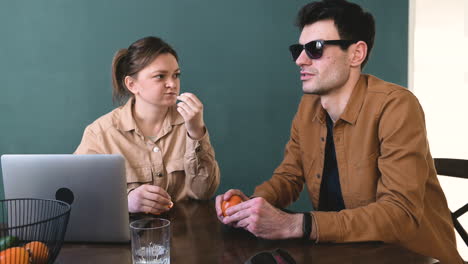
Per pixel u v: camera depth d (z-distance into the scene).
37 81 2.10
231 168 2.42
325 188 1.45
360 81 1.34
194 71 2.30
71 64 2.13
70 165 0.98
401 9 2.79
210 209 1.38
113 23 2.17
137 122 1.71
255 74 2.42
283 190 1.50
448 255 1.29
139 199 1.28
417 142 1.15
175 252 0.96
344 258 0.91
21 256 0.74
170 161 1.69
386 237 1.03
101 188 0.98
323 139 1.41
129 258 0.94
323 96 1.36
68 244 1.04
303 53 1.32
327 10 1.27
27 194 1.01
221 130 2.38
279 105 2.49
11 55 2.06
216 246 1.00
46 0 2.08
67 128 2.16
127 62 1.65
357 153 1.30
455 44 2.95
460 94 2.99
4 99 2.07
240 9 2.36
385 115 1.21
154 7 2.22
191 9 2.27
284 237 1.03
